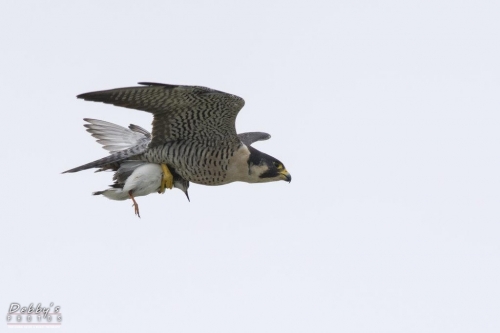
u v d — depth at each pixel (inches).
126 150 555.5
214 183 562.6
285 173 569.0
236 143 550.0
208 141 543.8
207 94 491.5
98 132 634.8
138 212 536.4
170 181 551.2
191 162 547.5
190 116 522.3
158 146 546.3
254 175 561.9
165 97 498.0
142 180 542.3
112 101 495.5
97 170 566.6
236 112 511.8
